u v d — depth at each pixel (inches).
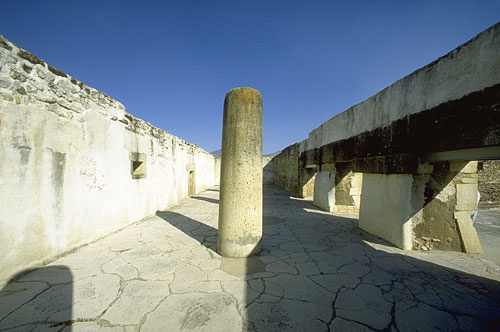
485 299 82.7
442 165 127.9
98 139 141.7
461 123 97.8
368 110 169.9
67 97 118.1
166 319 69.5
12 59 90.9
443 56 107.3
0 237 84.9
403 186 133.6
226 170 119.6
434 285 92.2
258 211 121.3
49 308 73.0
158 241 140.5
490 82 86.0
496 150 89.0
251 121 118.1
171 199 280.5
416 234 131.4
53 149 108.3
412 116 125.7
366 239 151.2
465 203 127.5
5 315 69.1
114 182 158.4
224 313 72.8
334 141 232.8
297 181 399.5
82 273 96.5
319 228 179.8
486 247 138.0
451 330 66.9
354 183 248.2
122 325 66.5
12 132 89.9
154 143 227.8
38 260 100.0
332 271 103.7
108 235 150.9
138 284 89.1
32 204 97.3
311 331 66.0
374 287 90.3
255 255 120.8
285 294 84.5
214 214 227.9
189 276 96.7
